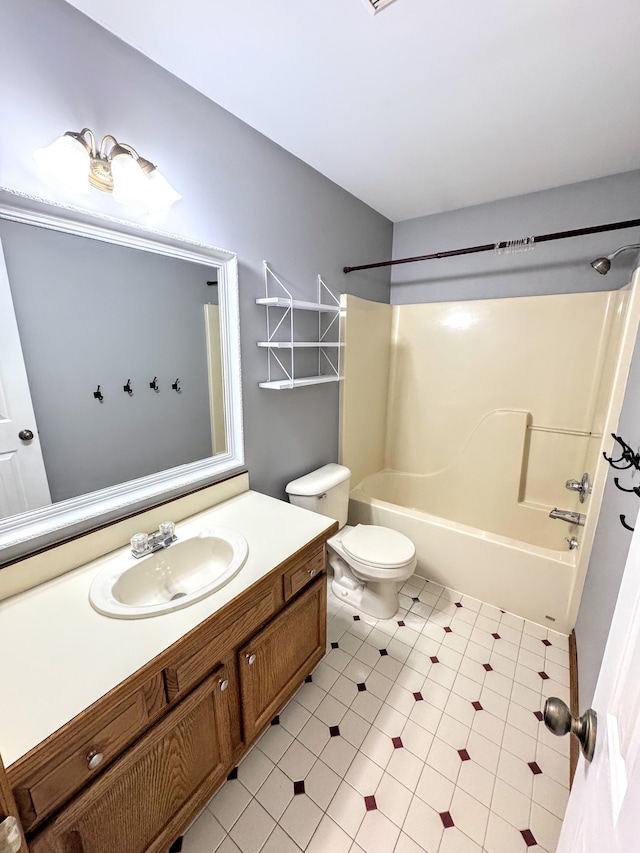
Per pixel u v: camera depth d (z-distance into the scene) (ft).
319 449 7.46
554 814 3.77
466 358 8.29
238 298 5.18
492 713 4.81
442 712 4.81
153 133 3.99
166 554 4.16
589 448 7.01
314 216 6.41
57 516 3.71
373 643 5.91
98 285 3.81
